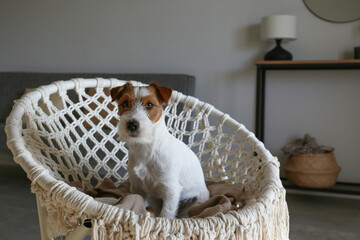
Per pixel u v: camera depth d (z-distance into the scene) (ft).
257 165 4.16
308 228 7.37
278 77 10.40
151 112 3.48
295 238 6.87
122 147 4.95
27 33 12.95
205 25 10.91
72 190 2.79
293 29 9.39
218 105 10.94
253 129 10.64
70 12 12.35
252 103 10.61
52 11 12.56
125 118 3.36
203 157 9.80
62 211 2.87
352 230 7.29
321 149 9.45
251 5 10.43
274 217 3.35
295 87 10.30
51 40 12.67
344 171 10.06
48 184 2.85
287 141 10.47
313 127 10.25
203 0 10.87
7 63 13.35
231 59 10.73
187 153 3.92
